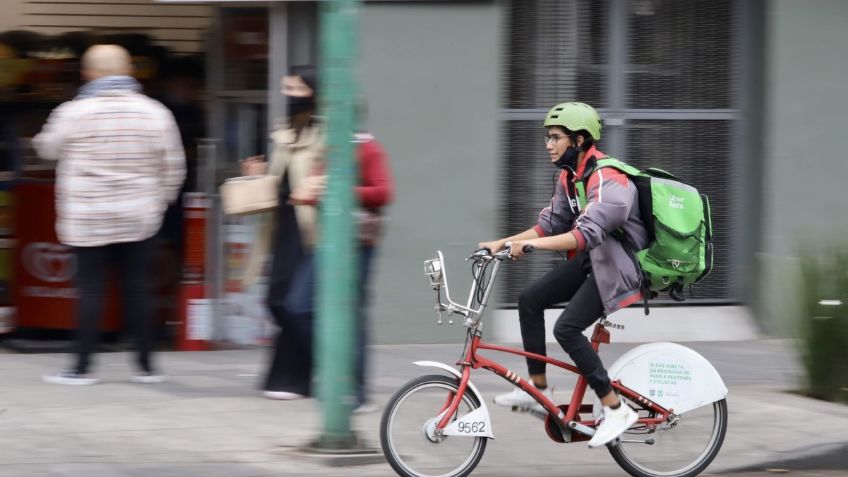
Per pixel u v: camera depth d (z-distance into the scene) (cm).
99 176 1526
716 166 2070
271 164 1479
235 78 1908
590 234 1159
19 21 2122
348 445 1277
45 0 2130
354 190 1254
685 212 1202
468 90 1898
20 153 1917
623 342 2014
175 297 1930
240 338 1919
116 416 1430
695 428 1270
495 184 1917
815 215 2041
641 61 2031
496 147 1916
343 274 1259
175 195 1611
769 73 2019
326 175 1254
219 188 1905
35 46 1992
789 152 2027
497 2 1889
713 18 2045
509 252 1162
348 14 1220
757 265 2061
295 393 1535
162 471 1216
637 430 1248
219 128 1917
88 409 1461
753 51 2058
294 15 1864
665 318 2041
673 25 2036
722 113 2061
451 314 1205
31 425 1379
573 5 2000
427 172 1898
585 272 1221
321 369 1277
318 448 1278
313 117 1437
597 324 1241
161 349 1900
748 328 2062
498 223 1962
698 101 2055
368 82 1875
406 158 1892
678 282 1239
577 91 2014
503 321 1972
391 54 1875
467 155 1906
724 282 2088
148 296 1606
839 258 1627
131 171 1538
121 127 1520
